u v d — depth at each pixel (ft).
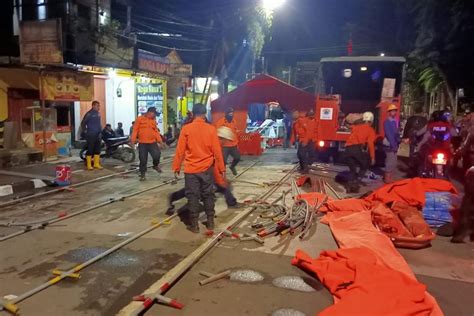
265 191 33.73
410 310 13.51
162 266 18.39
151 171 43.34
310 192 33.60
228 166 47.03
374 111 56.08
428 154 35.12
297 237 22.39
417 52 95.96
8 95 46.73
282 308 14.82
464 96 89.76
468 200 21.95
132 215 26.25
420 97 121.60
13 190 31.78
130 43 70.08
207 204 23.16
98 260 18.84
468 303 15.49
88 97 53.36
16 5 57.98
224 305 14.98
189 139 22.56
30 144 47.01
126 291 15.96
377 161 47.75
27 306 14.64
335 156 49.14
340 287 15.87
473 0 78.02
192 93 93.15
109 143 50.03
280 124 71.67
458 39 83.87
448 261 19.65
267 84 56.70
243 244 21.27
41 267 18.02
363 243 20.45
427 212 24.61
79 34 59.67
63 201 29.73
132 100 72.13
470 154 33.73
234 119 58.34
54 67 48.08
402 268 17.85
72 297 15.39
